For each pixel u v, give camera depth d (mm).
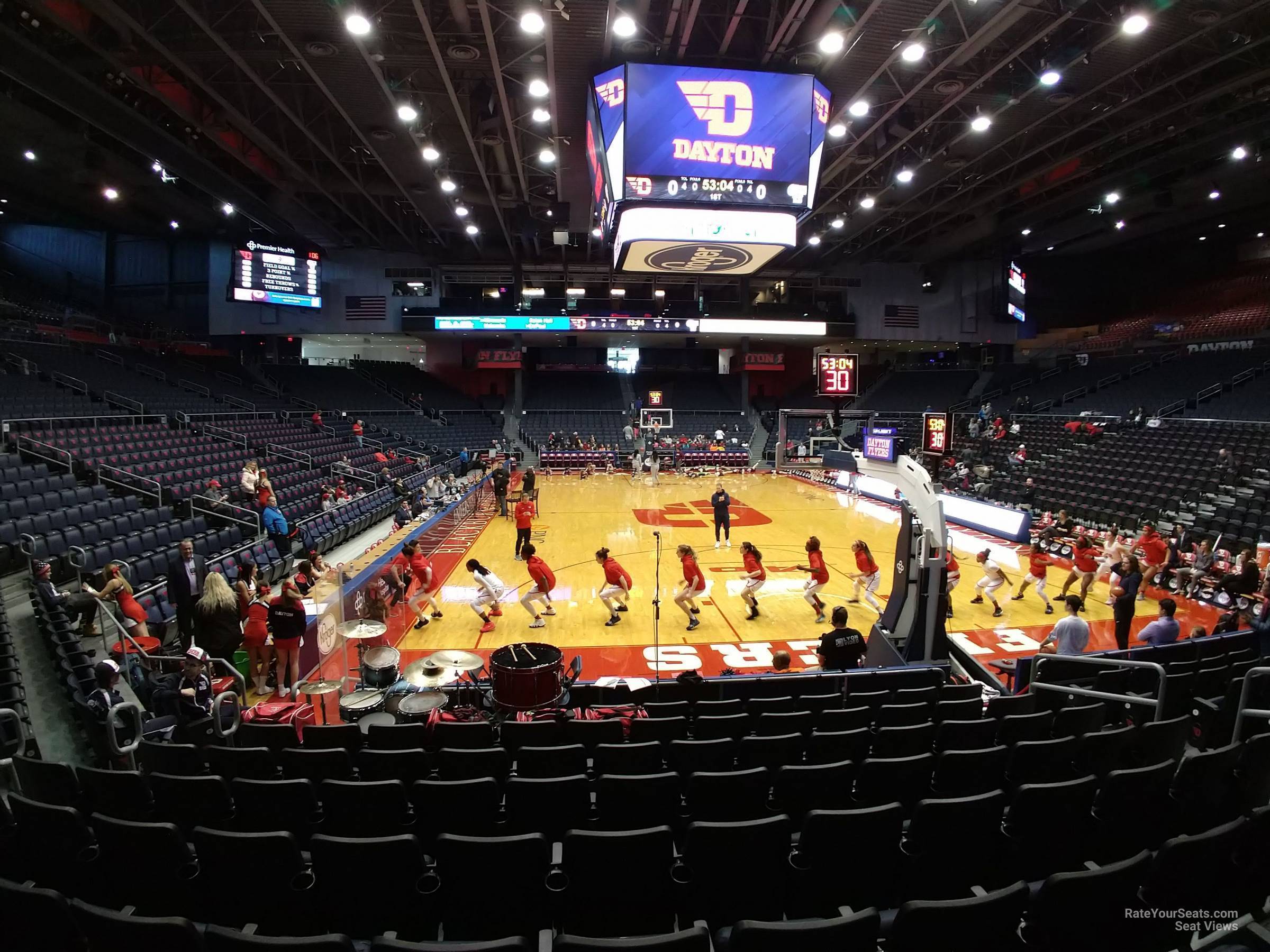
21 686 6273
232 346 33469
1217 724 5348
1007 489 21000
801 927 2146
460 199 24469
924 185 22891
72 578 9844
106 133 19297
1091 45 13945
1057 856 3479
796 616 11242
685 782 4543
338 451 23125
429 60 14750
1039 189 23891
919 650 7965
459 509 17547
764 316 34031
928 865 3279
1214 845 2760
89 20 13117
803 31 13789
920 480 8023
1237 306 33375
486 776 4156
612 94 12781
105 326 28531
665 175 12609
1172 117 19000
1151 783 3555
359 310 32312
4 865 3398
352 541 16562
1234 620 8539
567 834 2863
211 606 7488
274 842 2945
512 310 32219
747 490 26375
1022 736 4934
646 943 2029
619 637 10211
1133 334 36562
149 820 3904
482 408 36500
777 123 12820
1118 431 23547
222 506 13719
